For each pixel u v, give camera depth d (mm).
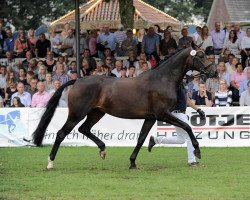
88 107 14047
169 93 13953
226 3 46031
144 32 28000
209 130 18312
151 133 18328
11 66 24031
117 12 38219
